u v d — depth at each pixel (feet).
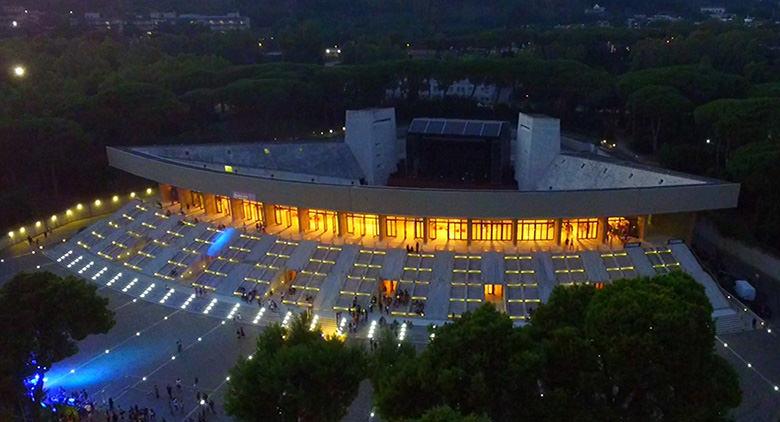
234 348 214.07
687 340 117.39
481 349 122.11
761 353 201.36
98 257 293.84
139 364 204.95
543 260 247.29
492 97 499.10
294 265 257.14
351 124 357.20
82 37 642.22
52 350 171.32
